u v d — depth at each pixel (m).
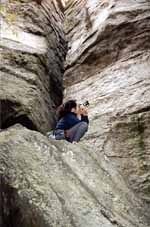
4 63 11.91
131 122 9.52
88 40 14.66
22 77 11.81
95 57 13.64
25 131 5.59
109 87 11.66
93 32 14.66
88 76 13.40
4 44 12.85
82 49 14.56
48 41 15.70
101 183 5.64
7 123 10.21
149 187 7.88
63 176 5.04
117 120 9.84
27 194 4.38
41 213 4.21
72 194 4.77
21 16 15.42
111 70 12.51
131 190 6.46
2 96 10.27
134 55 12.32
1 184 4.53
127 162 8.60
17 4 15.87
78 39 16.42
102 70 13.01
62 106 8.17
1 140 5.15
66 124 7.91
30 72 12.38
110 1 15.48
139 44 12.58
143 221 5.48
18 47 13.15
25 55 12.83
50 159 5.23
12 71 11.76
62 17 20.77
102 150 9.20
